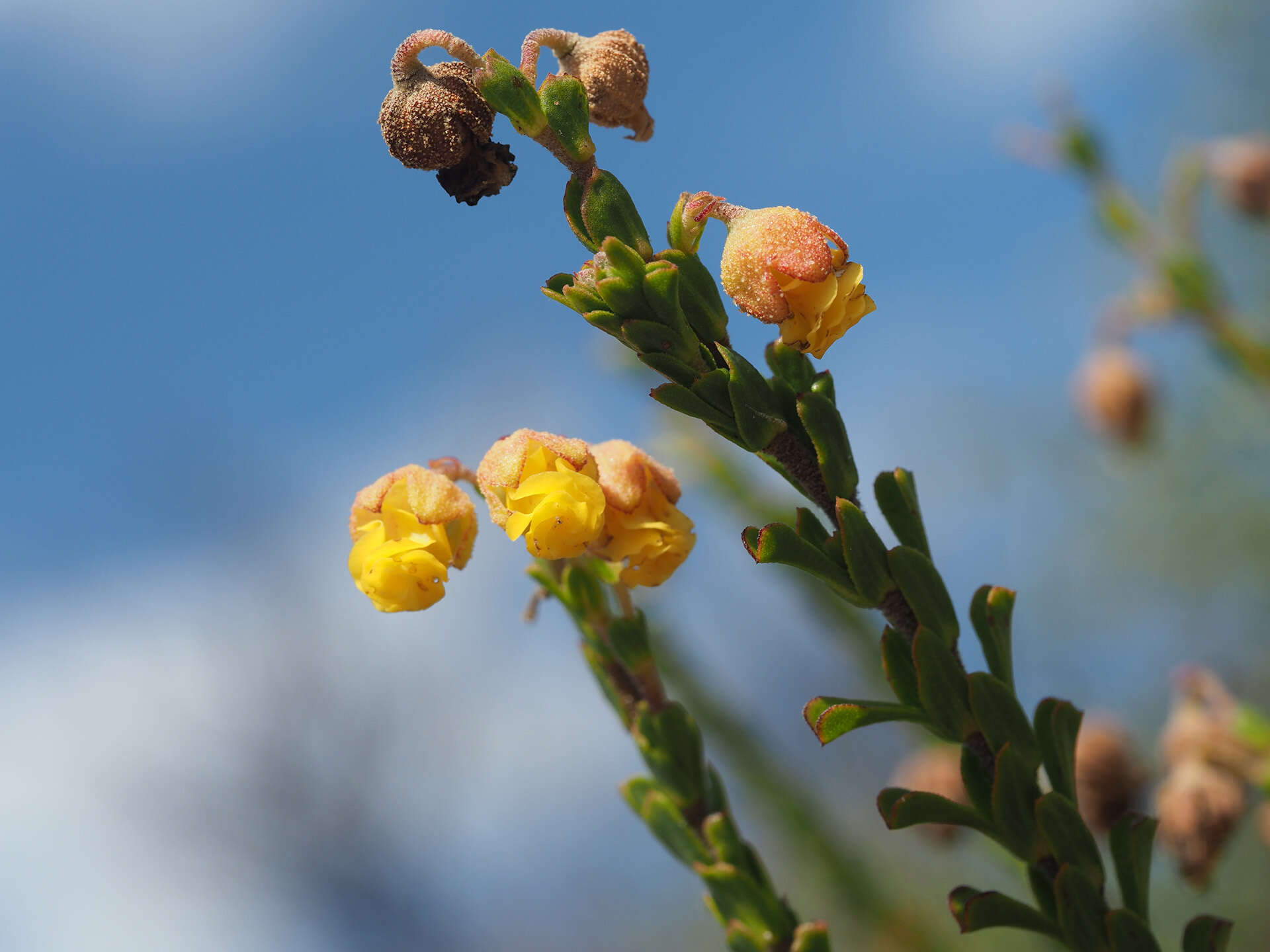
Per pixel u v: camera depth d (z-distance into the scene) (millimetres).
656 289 126
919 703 130
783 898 137
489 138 129
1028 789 128
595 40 131
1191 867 171
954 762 188
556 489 127
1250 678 458
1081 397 286
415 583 131
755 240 126
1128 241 239
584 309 128
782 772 178
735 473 195
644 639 139
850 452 129
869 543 128
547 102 127
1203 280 234
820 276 125
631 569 132
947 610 129
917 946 178
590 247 129
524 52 130
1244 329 235
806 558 128
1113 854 134
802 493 131
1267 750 170
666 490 133
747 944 135
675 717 138
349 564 133
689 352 127
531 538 127
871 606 129
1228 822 170
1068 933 128
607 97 130
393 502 133
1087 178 238
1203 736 172
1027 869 130
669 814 138
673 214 128
